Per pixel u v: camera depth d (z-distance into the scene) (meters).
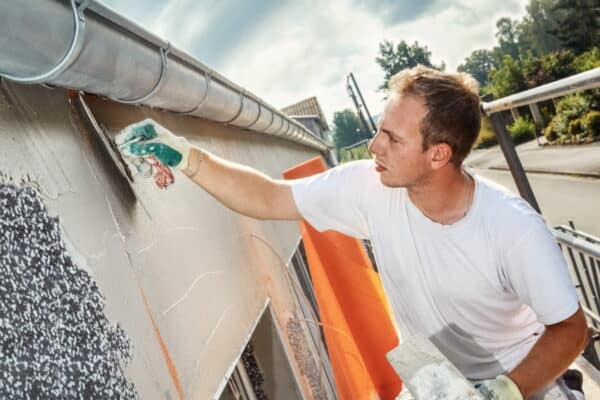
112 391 1.00
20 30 0.82
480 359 1.85
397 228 1.76
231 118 2.84
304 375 2.73
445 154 1.57
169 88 1.69
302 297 3.31
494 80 37.22
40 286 0.91
